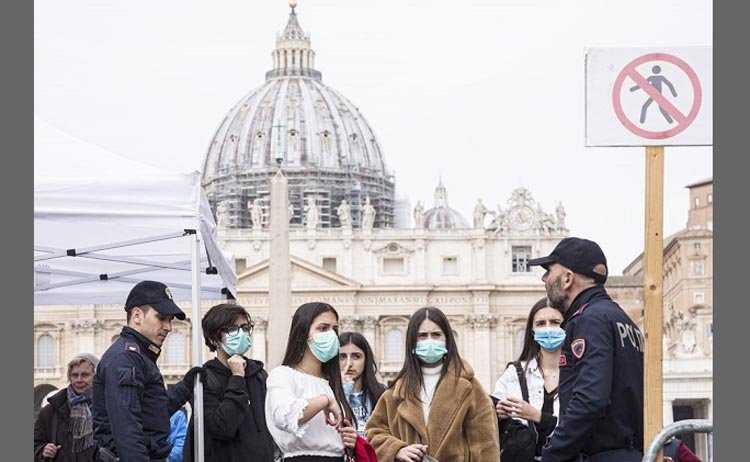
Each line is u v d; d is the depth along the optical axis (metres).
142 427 11.64
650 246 10.64
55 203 13.73
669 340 80.44
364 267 97.00
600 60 10.74
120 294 18.69
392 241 97.19
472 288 96.25
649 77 10.73
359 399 14.20
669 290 79.94
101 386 11.77
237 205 107.44
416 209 97.12
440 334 11.89
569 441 10.14
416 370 11.90
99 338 91.06
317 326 11.03
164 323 11.95
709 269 78.62
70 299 18.58
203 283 19.28
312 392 10.97
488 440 11.82
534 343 12.94
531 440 12.59
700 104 10.70
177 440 14.61
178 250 17.91
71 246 17.25
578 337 10.34
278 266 49.25
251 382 12.87
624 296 74.00
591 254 10.66
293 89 111.75
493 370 96.75
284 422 10.61
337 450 11.00
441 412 11.73
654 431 10.38
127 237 17.34
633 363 10.38
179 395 12.74
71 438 13.99
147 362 11.83
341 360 14.22
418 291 96.81
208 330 12.81
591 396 10.10
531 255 96.25
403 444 11.66
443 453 11.70
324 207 110.00
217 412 12.56
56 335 91.06
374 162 112.12
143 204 13.87
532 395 12.80
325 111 110.56
